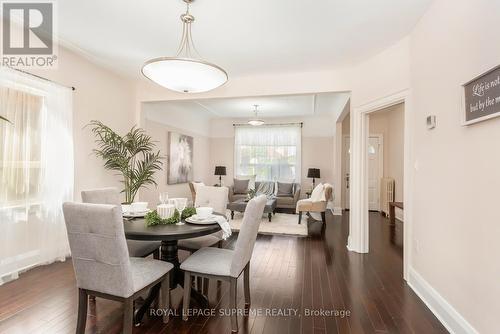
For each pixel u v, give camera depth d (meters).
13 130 2.68
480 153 1.70
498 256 1.54
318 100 5.89
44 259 2.98
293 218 6.00
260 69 3.86
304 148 7.85
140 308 2.08
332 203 6.94
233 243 4.05
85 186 3.58
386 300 2.40
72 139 3.26
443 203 2.13
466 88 1.81
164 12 2.47
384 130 6.98
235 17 2.53
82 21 2.65
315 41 3.00
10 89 2.65
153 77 2.40
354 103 3.73
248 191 7.01
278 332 1.93
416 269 2.61
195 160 7.46
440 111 2.19
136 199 4.80
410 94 2.80
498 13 1.52
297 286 2.66
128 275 1.64
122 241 1.59
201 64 2.21
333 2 2.29
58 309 2.15
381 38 2.92
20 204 2.75
